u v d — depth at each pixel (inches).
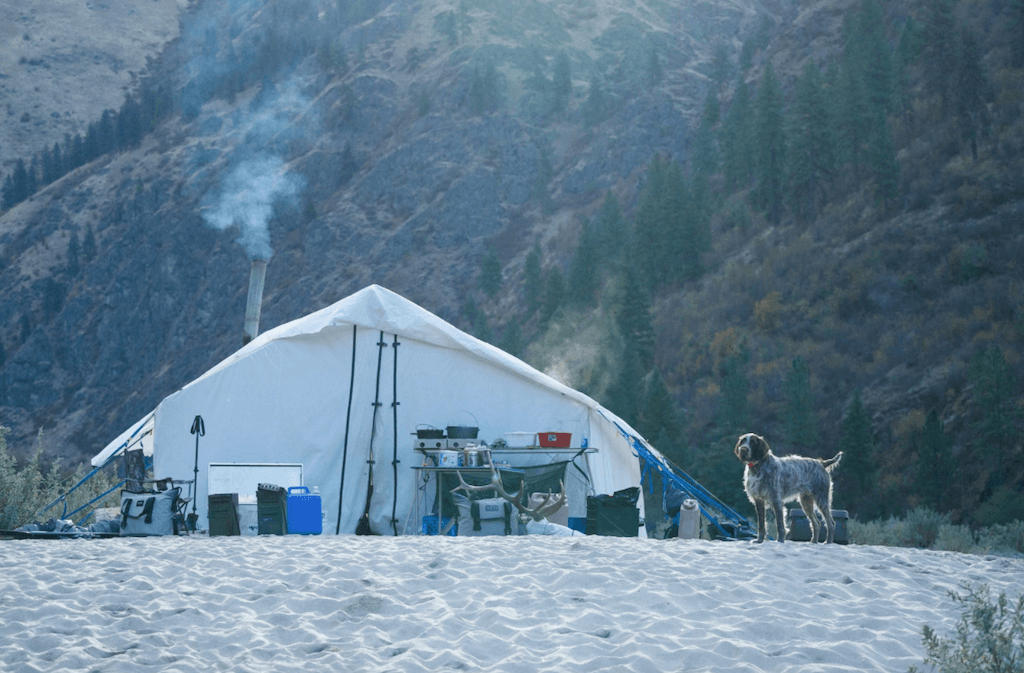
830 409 2237.9
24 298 6791.3
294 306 6102.4
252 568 327.6
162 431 587.2
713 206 4276.6
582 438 628.4
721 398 2338.8
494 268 5482.3
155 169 7549.2
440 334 617.3
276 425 595.2
